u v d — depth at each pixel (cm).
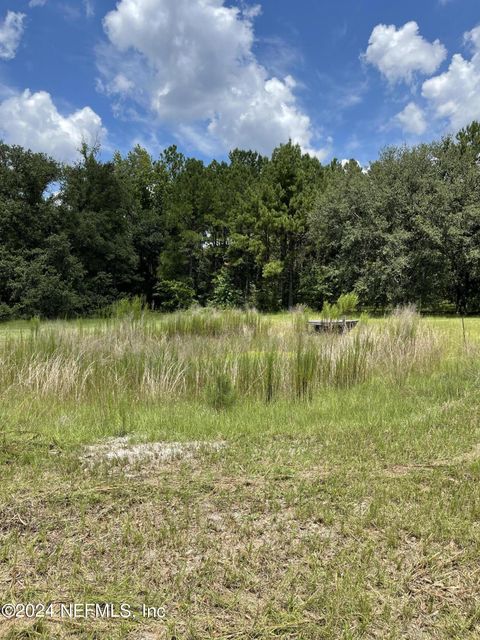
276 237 2728
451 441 398
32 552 234
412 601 201
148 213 3531
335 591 204
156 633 185
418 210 2155
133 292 3350
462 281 2486
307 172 2959
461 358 757
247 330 1018
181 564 226
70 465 342
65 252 2566
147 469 340
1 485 307
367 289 2173
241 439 409
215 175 3275
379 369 677
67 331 780
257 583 211
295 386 580
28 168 2658
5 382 599
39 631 187
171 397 557
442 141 2511
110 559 230
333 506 281
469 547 240
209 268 3197
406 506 282
